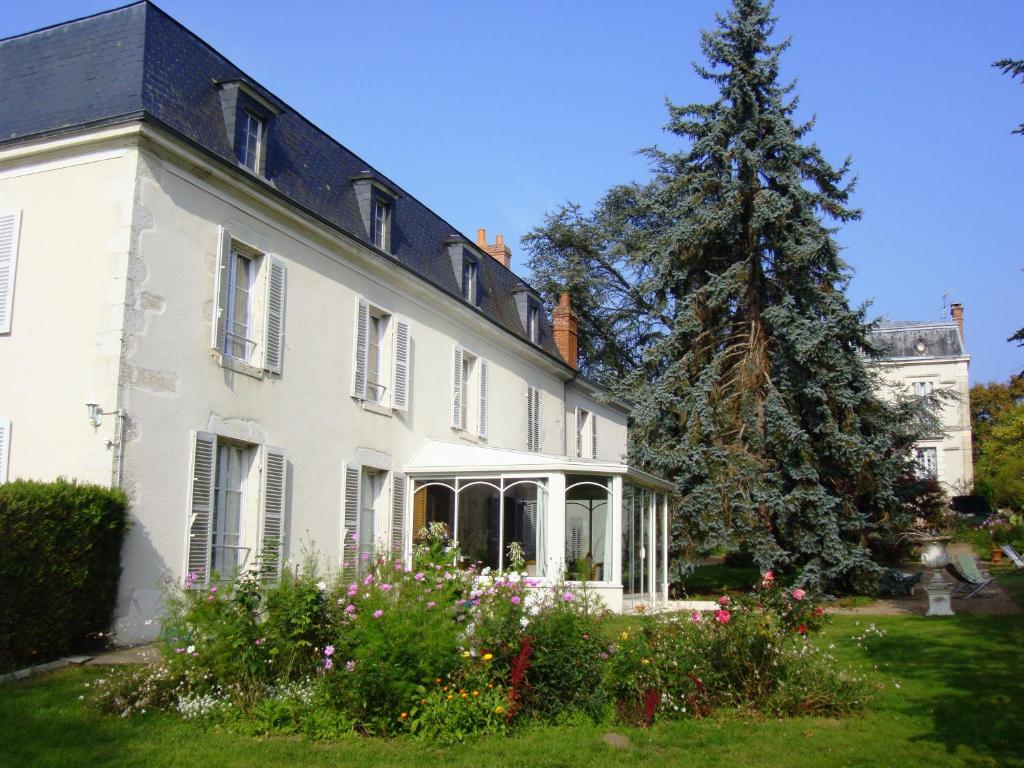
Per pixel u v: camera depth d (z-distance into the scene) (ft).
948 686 29.48
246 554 42.45
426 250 63.77
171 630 26.37
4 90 41.16
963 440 155.12
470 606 27.48
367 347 53.72
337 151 55.47
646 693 25.21
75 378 35.83
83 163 37.60
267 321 44.37
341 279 51.52
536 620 25.98
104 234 36.60
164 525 36.86
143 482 35.91
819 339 61.87
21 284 37.63
